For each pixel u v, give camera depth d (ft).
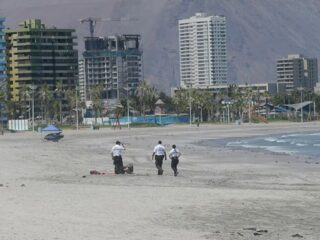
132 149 376.48
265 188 153.07
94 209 110.11
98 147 406.82
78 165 242.78
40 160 273.95
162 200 122.83
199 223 95.61
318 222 97.14
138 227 91.40
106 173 200.85
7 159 280.31
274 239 82.89
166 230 89.10
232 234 86.28
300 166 240.53
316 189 148.97
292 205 115.96
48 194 133.28
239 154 327.26
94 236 83.35
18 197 127.44
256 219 99.76
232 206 114.42
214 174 203.21
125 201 121.29
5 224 92.84
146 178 184.85
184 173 206.59
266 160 279.49
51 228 89.40
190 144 449.06
